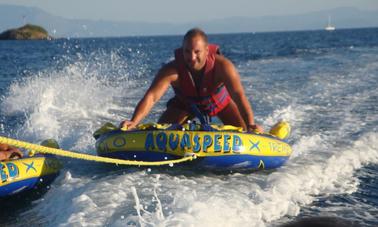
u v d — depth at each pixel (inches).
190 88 706.2
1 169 532.4
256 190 542.0
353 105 1177.4
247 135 645.3
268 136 668.7
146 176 591.5
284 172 627.8
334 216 499.2
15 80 1765.5
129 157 634.8
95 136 702.5
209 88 706.8
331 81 1632.6
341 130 900.0
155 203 482.6
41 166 573.3
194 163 627.2
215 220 435.2
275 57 3107.8
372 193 576.7
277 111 1097.4
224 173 632.4
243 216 462.3
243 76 1900.8
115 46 5880.9
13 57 3513.8
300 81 1659.7
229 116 743.1
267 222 474.6
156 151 623.5
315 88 1481.3
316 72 1942.7
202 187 549.0
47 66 2470.5
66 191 541.0
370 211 517.3
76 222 434.6
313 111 1106.7
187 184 562.3
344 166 679.1
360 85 1528.1
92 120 1039.6
